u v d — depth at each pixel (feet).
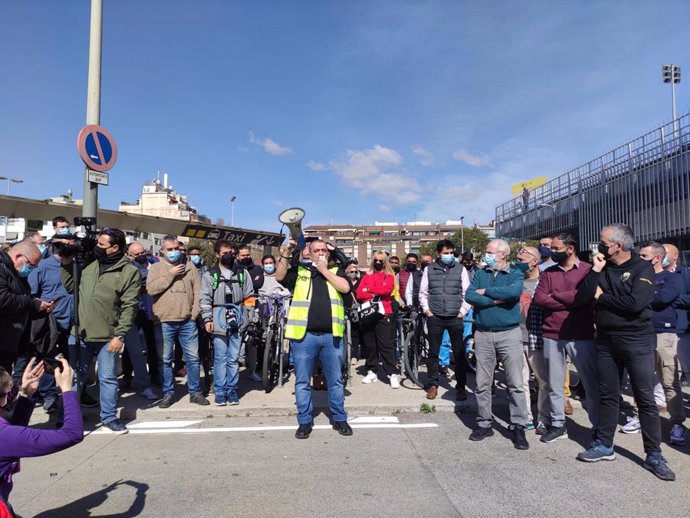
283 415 19.25
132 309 16.90
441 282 20.18
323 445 15.48
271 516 10.74
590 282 13.99
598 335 14.08
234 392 19.83
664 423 17.42
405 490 12.03
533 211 232.53
